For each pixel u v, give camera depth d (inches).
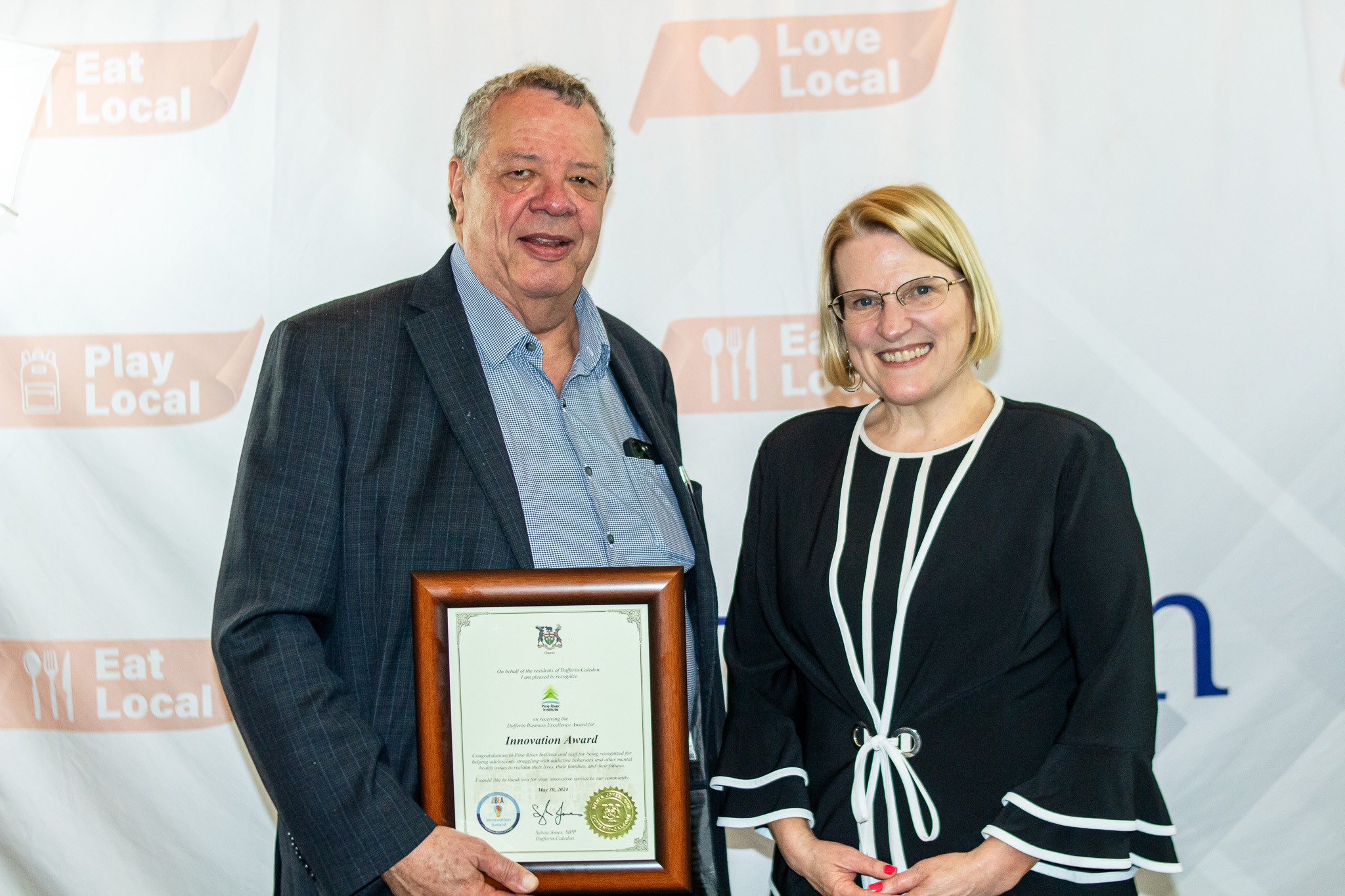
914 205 52.6
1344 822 77.7
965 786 49.8
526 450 56.4
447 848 48.7
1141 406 77.8
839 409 61.2
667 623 50.5
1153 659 50.1
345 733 49.0
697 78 78.5
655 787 50.8
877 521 53.9
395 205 78.5
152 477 78.4
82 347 78.2
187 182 78.2
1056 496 51.5
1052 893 49.2
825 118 78.4
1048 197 77.5
